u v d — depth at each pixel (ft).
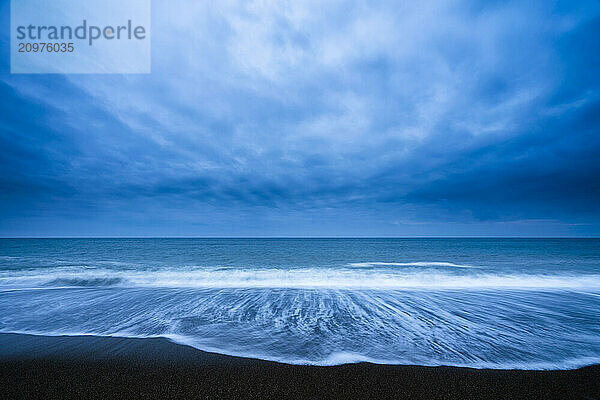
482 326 20.11
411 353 15.38
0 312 23.54
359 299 28.60
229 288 34.12
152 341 17.01
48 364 13.73
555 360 14.58
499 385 12.00
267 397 10.89
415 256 72.02
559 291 32.60
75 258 64.49
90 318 21.76
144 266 51.26
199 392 11.18
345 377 12.57
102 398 10.70
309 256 72.64
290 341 17.16
